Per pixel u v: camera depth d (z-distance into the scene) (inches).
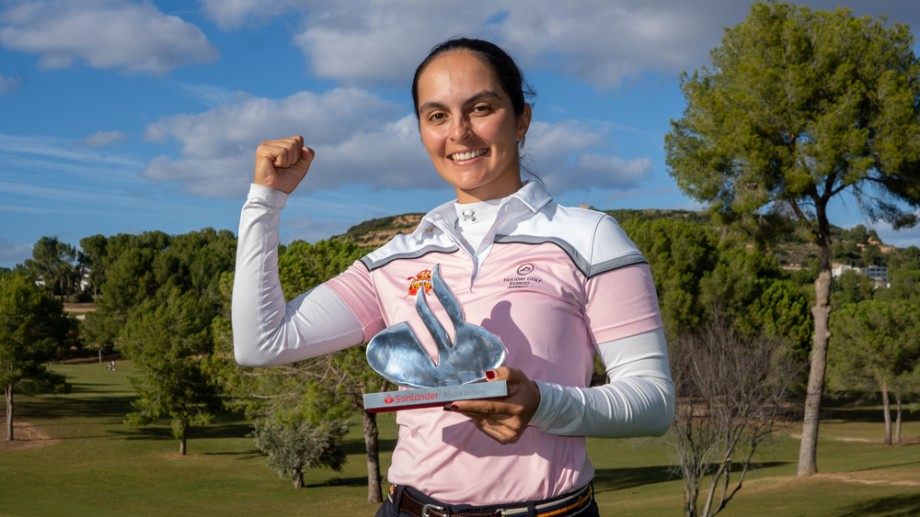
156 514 1077.1
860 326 1603.1
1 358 1768.0
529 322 62.9
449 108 68.5
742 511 832.3
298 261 979.9
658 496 1046.4
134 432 1910.7
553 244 65.5
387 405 55.7
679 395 736.3
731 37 894.4
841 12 861.8
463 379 58.8
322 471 1475.1
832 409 2274.9
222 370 1029.8
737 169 898.7
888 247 7839.6
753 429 728.3
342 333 72.6
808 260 5226.4
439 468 63.3
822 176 836.0
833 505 822.5
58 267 5561.0
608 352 65.0
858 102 834.8
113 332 3452.3
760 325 1659.7
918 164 818.2
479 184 68.7
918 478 948.6
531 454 62.3
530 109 74.9
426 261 69.2
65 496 1234.6
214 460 1606.8
